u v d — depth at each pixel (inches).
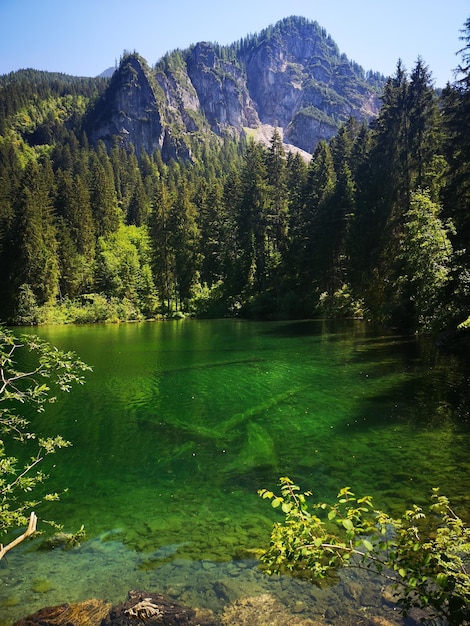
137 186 3629.4
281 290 2004.2
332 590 186.9
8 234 2022.6
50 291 2116.1
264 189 2046.0
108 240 2802.7
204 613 175.9
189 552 223.0
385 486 286.2
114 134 6692.9
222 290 2231.8
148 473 325.7
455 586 126.1
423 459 327.6
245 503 276.1
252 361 781.9
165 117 7726.4
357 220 1455.5
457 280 729.6
